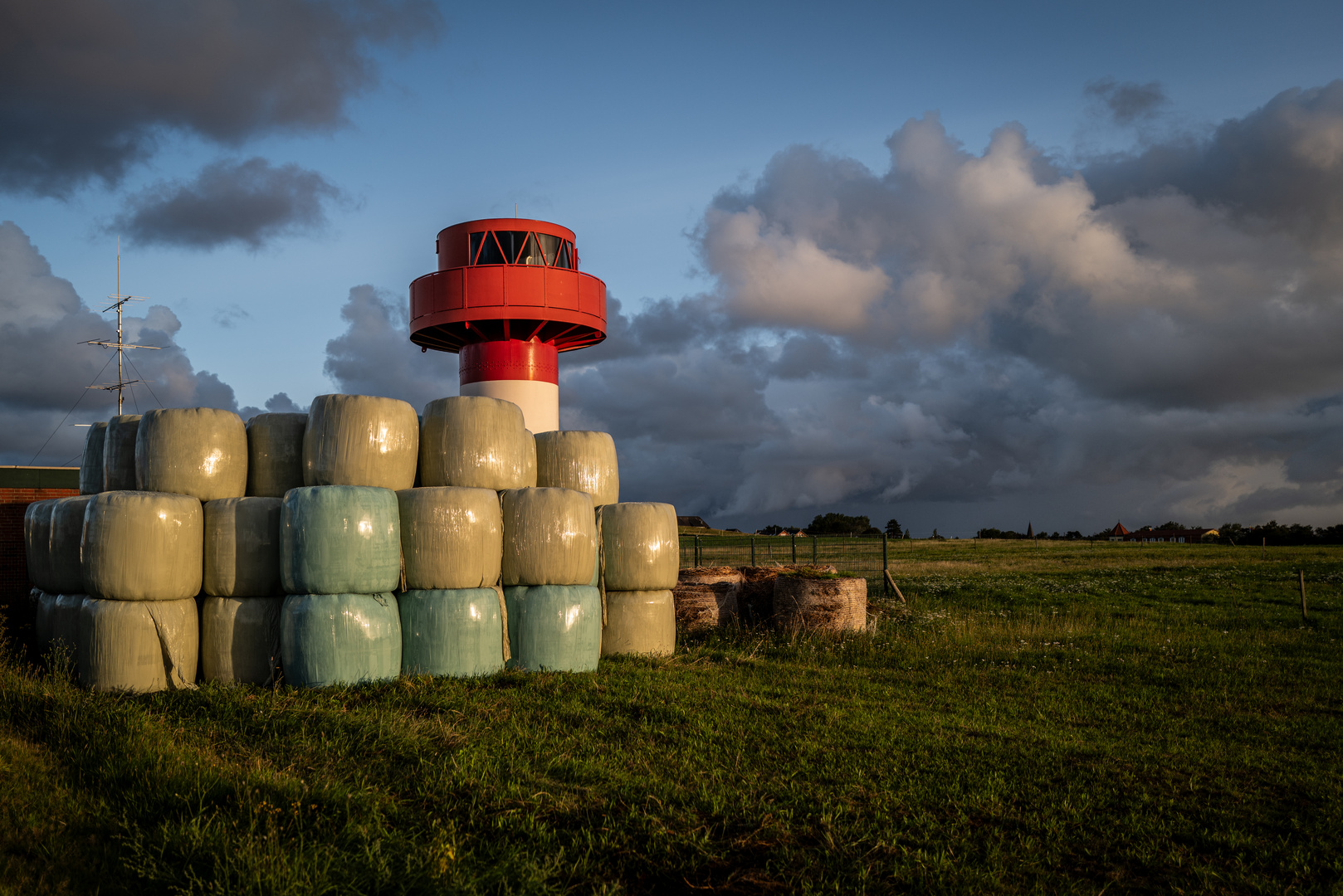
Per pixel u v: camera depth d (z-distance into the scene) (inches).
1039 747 273.7
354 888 158.4
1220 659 443.5
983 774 244.2
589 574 389.1
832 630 501.4
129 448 390.9
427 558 352.8
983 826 204.5
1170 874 181.6
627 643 423.5
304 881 157.0
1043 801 221.5
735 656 442.6
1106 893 172.7
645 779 230.5
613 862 181.3
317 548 329.4
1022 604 679.7
